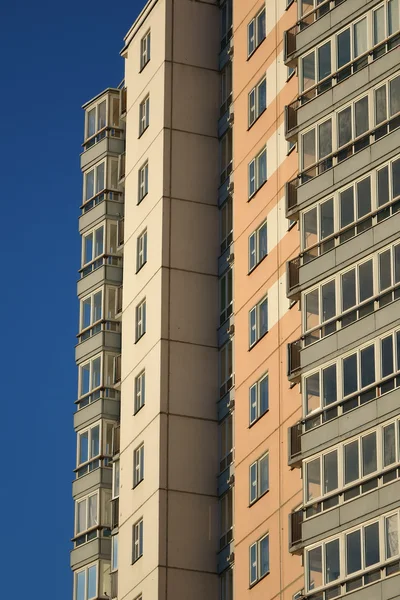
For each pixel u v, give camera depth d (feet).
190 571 290.76
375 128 257.96
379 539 234.38
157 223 316.19
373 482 238.68
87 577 322.55
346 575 237.04
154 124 327.47
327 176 264.31
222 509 294.87
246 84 311.06
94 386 339.77
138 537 300.81
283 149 290.76
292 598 260.21
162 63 328.08
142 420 307.58
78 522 330.54
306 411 254.68
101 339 341.41
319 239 262.67
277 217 288.92
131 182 333.83
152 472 299.17
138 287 320.09
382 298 247.29
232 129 316.81
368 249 252.21
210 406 303.27
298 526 251.60
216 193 319.27
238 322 297.74
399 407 238.07
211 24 332.80
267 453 277.23
